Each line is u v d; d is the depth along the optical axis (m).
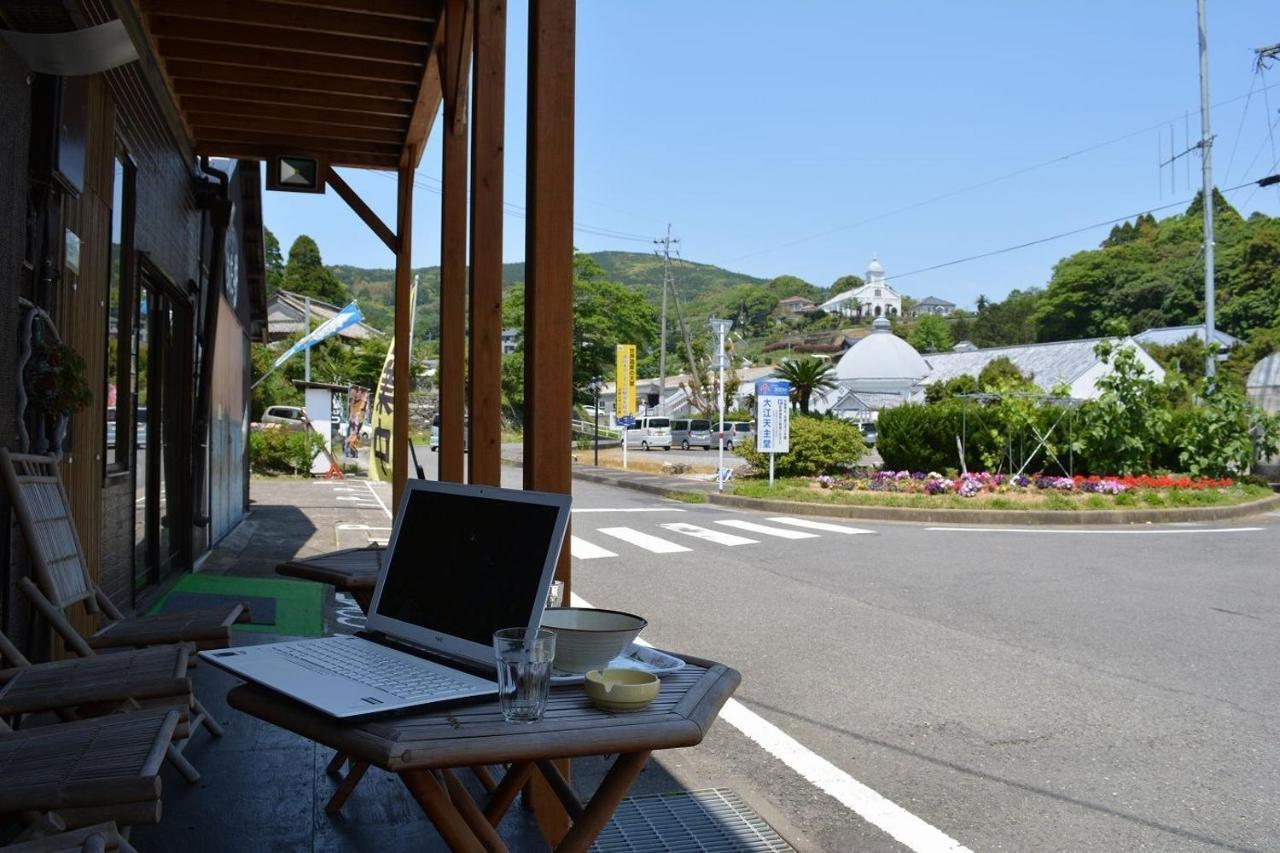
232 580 8.01
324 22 6.28
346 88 7.41
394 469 9.11
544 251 3.16
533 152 3.19
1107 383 19.44
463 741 1.76
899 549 11.52
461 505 2.37
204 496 8.84
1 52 3.53
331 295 73.31
